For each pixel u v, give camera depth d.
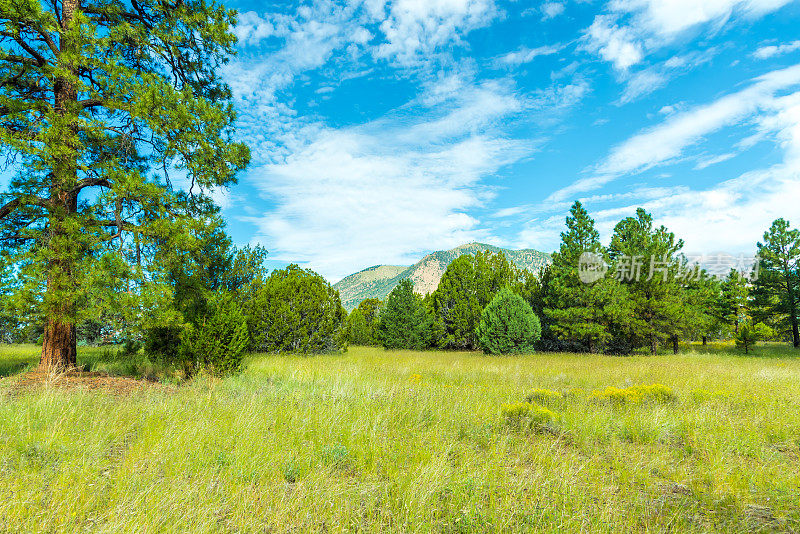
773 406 7.79
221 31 11.83
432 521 3.38
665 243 26.41
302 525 3.27
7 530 3.02
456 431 6.12
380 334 31.41
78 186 10.36
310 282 21.75
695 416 6.89
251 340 19.45
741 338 28.19
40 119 8.86
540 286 30.11
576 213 26.52
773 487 4.25
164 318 9.62
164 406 6.79
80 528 3.13
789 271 30.70
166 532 3.06
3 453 4.47
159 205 10.05
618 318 25.03
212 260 14.11
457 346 31.28
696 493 4.09
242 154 11.80
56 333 10.20
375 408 7.27
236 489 3.86
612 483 4.36
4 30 8.94
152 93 9.41
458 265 31.48
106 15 10.85
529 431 6.21
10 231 10.03
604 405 7.94
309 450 4.97
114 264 9.05
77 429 5.48
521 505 3.69
